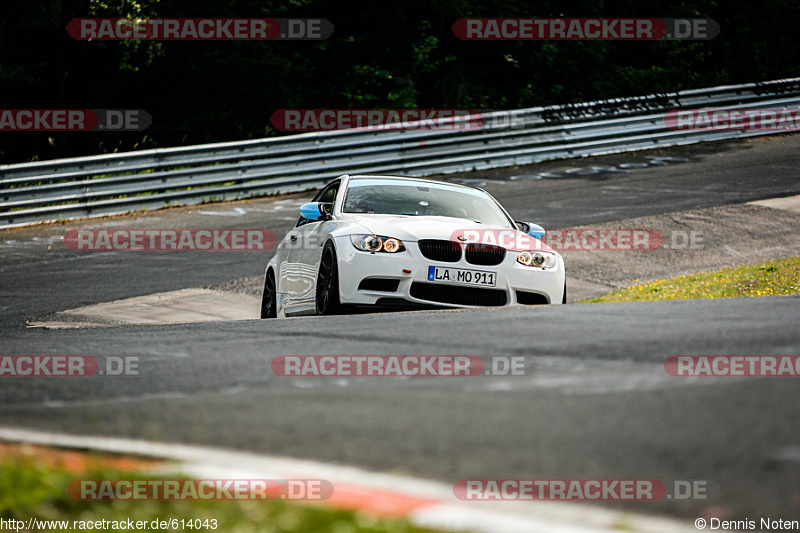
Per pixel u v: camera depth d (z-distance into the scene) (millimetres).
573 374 13523
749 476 8281
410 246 25984
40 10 79875
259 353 16797
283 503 7410
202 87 95500
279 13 95875
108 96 89625
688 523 7109
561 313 21391
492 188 67812
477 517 7055
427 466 8820
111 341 19797
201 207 64688
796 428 9938
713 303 22578
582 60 107375
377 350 16547
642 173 72312
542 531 6742
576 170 74438
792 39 122438
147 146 90500
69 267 47969
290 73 97812
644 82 108688
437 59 103688
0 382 14375
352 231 26375
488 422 10633
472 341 17219
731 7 120188
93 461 8836
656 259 49188
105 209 62031
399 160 72562
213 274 46250
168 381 14117
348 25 102938
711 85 113375
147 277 45562
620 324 18922
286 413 11391
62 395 13172
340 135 70438
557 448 9398
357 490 7879
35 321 36188
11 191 59250
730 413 10695
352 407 11688
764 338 16312
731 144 83500
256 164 67750
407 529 6688
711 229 55156
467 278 26203
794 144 82625
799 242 52469
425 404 11742
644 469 8570
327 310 26359
